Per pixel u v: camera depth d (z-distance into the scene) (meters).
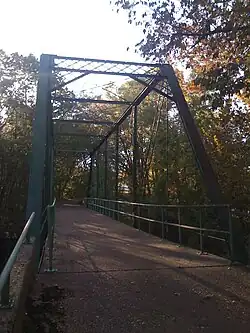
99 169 32.47
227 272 6.77
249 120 14.77
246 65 7.87
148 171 19.89
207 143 16.75
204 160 10.10
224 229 8.34
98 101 17.20
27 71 33.50
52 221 7.35
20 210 26.58
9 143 27.36
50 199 15.52
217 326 4.28
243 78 7.82
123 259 8.08
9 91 33.12
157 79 12.36
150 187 20.39
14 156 27.12
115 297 5.30
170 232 14.69
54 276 6.46
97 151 33.75
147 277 6.42
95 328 4.21
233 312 4.71
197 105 16.11
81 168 52.72
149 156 20.48
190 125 10.93
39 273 6.64
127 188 30.03
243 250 7.71
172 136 19.36
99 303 5.04
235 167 16.22
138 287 5.80
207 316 4.59
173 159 18.86
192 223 13.44
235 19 7.47
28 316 4.41
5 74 33.09
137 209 15.70
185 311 4.75
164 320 4.45
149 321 4.43
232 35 7.54
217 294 5.43
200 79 8.09
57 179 51.75
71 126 30.27
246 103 13.80
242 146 16.34
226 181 16.33
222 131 16.61
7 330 2.76
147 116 25.12
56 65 11.91
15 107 32.94
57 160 47.72
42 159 9.67
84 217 22.08
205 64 8.95
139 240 11.48
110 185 29.72
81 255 8.56
